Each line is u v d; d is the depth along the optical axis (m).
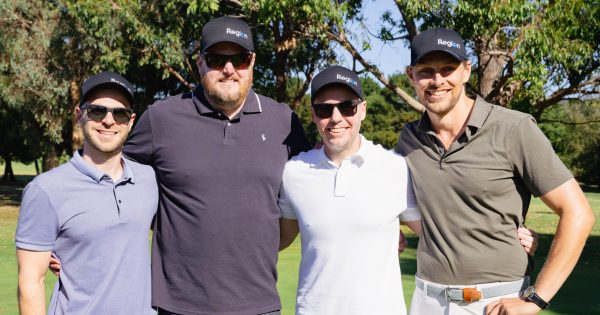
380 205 3.72
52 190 3.49
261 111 4.12
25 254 3.47
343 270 3.67
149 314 3.71
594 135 53.41
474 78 21.47
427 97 3.75
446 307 3.73
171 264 3.91
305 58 18.66
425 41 3.73
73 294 3.48
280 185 4.01
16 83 21.88
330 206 3.73
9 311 7.05
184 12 16.70
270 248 3.99
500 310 3.51
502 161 3.60
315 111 3.83
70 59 21.38
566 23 13.77
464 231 3.67
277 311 4.02
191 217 3.87
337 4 14.16
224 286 3.86
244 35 4.04
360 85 3.84
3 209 24.72
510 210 3.64
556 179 3.53
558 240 3.52
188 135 3.98
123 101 3.69
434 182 3.73
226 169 3.91
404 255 11.80
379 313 3.64
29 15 21.61
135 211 3.67
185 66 17.66
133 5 15.41
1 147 43.25
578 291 8.55
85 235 3.50
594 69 16.16
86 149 3.69
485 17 13.09
